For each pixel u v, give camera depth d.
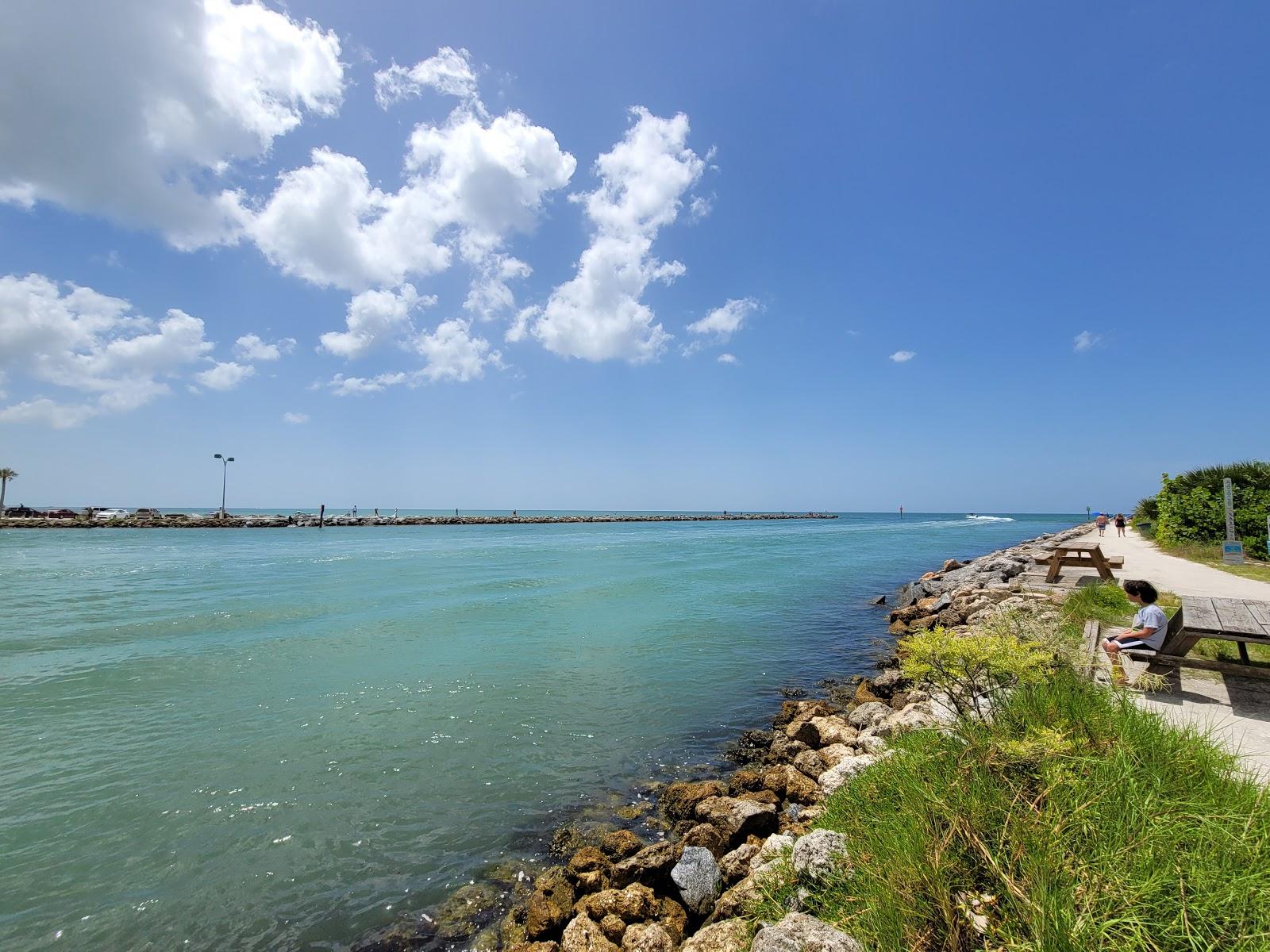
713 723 8.80
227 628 14.30
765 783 6.53
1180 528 23.25
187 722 8.58
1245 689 6.50
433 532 64.62
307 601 18.05
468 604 17.81
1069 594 12.61
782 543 49.66
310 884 5.20
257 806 6.39
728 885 4.95
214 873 5.32
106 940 4.55
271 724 8.55
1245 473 22.36
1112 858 2.97
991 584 17.53
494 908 4.92
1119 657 6.82
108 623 14.68
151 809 6.30
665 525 98.19
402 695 9.75
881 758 5.52
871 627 15.55
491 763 7.43
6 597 18.59
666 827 6.03
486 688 10.15
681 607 17.92
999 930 2.77
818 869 3.98
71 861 5.45
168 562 29.33
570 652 12.48
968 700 5.54
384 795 6.65
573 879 5.07
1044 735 4.05
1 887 5.09
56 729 8.29
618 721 8.79
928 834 3.55
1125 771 3.66
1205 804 3.35
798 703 9.08
